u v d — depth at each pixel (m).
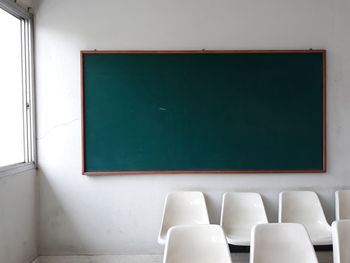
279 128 3.42
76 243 3.44
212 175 3.44
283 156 3.43
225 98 3.41
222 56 3.40
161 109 3.41
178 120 3.42
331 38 3.43
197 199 3.31
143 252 3.44
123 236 3.44
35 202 3.38
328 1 3.42
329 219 3.44
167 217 3.26
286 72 3.41
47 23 3.41
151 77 3.40
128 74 3.40
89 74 3.39
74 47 3.42
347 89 3.44
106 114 3.41
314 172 3.42
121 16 3.41
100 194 3.44
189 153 3.42
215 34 3.41
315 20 3.42
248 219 3.28
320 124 3.43
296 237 2.18
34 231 3.35
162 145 3.42
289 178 3.45
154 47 3.42
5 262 2.77
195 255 2.12
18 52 3.30
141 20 3.41
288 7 3.42
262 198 3.45
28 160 3.33
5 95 3.04
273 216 3.44
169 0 3.41
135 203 3.44
